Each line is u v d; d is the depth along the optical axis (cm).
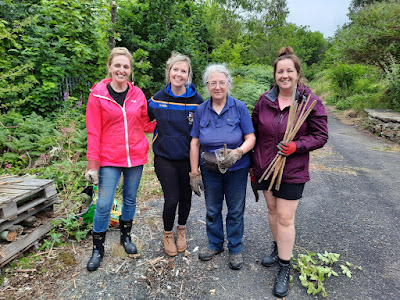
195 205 366
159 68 785
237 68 1348
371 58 1056
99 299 204
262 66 1625
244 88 943
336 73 1580
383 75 1127
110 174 230
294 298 206
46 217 266
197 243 277
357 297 207
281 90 208
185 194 252
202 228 306
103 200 229
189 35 873
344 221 322
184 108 236
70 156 400
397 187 428
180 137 234
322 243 277
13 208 221
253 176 233
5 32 449
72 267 236
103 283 220
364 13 1041
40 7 583
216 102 220
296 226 310
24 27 556
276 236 237
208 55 1118
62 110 533
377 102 1124
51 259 243
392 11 975
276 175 200
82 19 604
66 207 305
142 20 776
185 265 243
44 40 555
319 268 221
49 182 261
